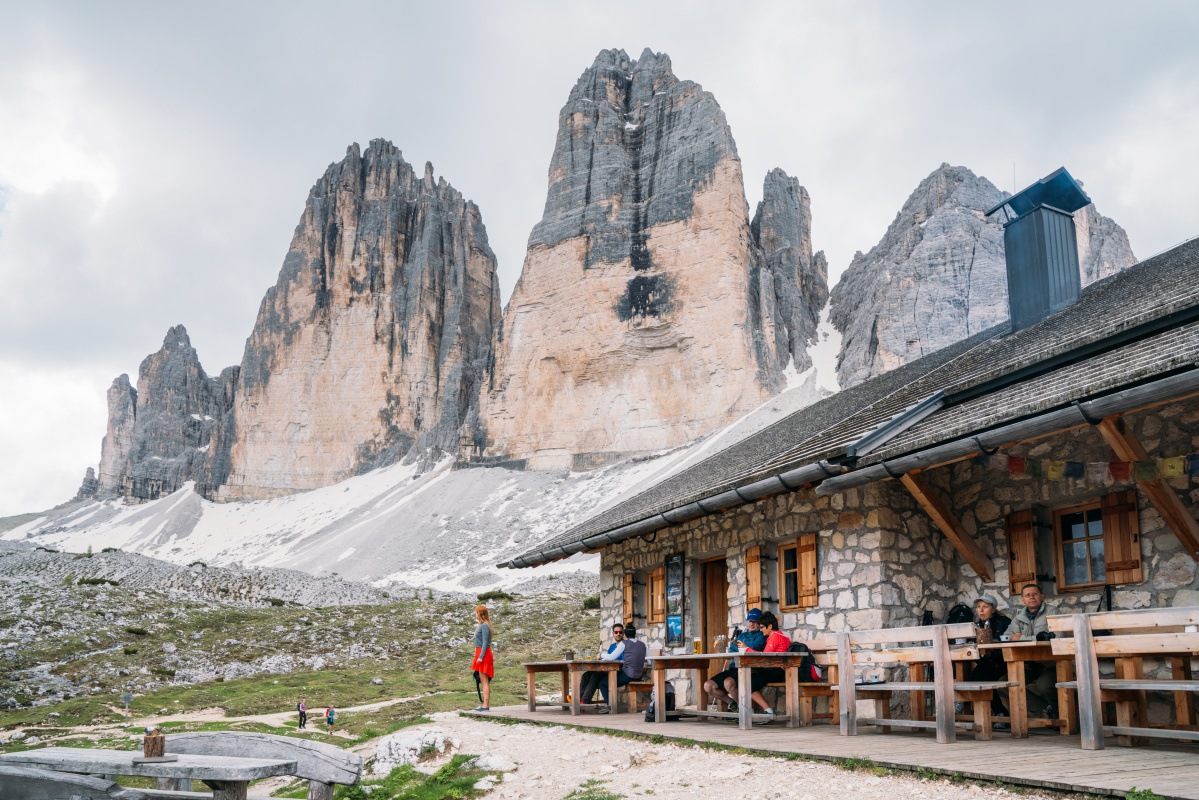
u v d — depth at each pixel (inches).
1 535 7411.4
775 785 224.4
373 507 5329.7
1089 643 248.1
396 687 1430.9
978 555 389.1
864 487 401.1
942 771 209.8
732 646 401.4
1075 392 280.7
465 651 1827.0
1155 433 328.5
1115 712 298.5
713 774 245.4
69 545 6540.4
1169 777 190.7
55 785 154.9
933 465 336.8
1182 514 301.3
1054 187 568.7
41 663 1617.9
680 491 576.7
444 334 6579.7
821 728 338.0
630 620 600.7
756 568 466.6
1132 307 389.4
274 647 1850.4
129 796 154.3
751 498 418.3
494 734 387.2
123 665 1638.8
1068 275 560.1
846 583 405.4
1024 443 374.9
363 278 6722.4
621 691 472.4
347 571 4138.8
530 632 1958.7
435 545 4259.4
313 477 6402.6
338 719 1111.0
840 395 780.6
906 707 385.4
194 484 7076.8
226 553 5590.6
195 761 159.8
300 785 456.4
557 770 291.1
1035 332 495.2
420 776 337.4
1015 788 192.2
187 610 2160.4
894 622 383.2
